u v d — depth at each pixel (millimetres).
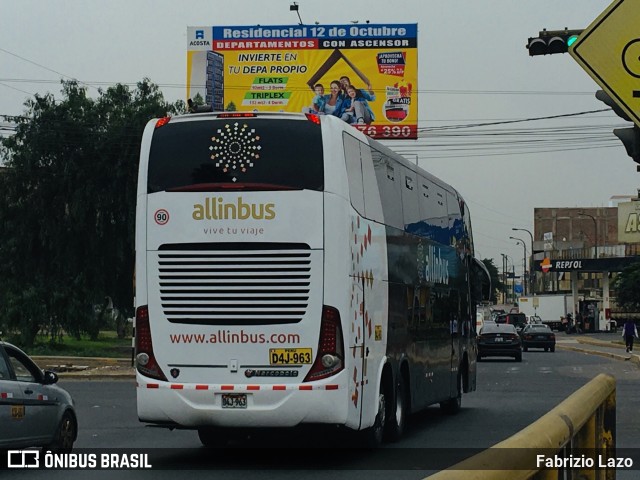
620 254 100875
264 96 55375
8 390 12234
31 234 42594
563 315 96812
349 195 13039
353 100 55031
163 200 12961
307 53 55375
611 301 110562
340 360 12570
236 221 12758
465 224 22359
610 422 8086
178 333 12805
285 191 12719
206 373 12703
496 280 151250
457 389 20719
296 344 12586
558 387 28562
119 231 42594
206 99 55438
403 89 54812
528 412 20953
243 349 12648
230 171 12836
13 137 42812
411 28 54812
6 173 42719
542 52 19500
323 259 12609
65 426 13805
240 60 55469
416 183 17422
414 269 16875
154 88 44656
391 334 15102
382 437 14859
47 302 42281
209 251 12797
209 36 55562
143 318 12945
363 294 13508
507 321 89125
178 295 12844
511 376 33938
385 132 54781
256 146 12852
